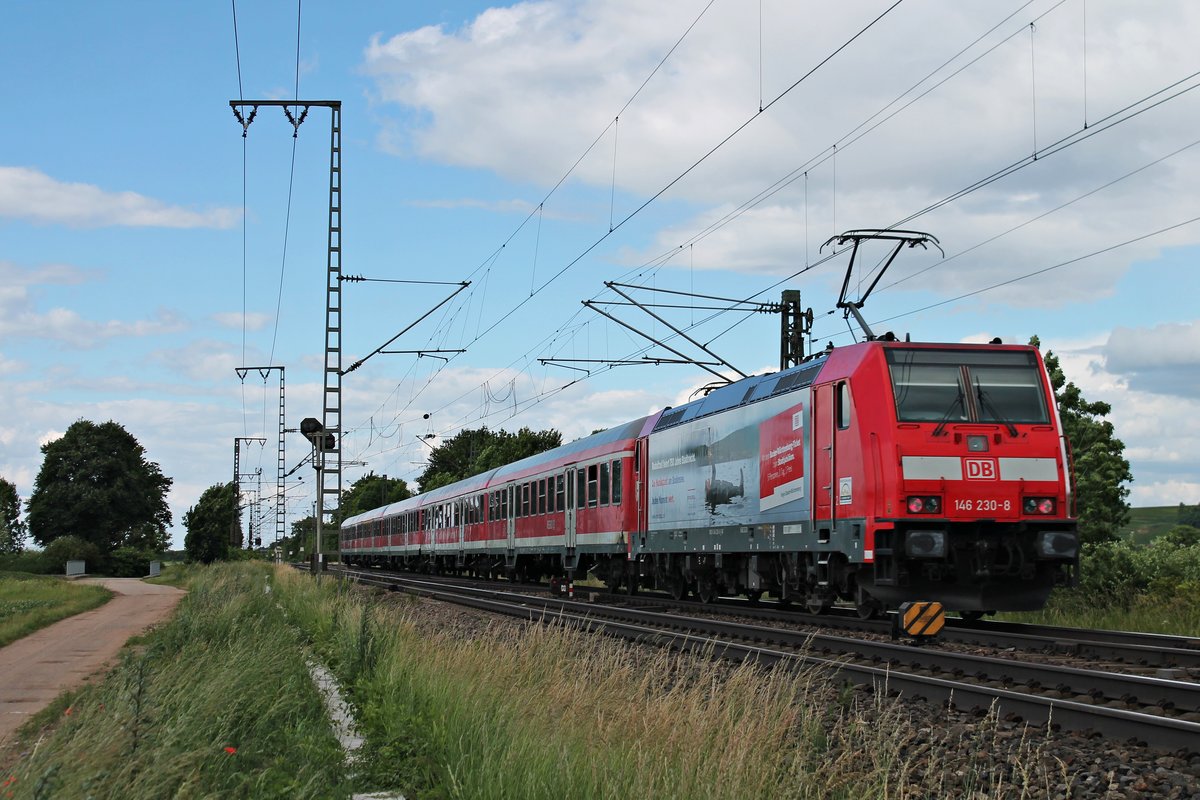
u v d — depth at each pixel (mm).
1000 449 16578
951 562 16562
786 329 31906
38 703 13352
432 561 55469
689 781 6742
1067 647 13594
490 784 7086
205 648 13805
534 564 40000
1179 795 6961
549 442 74062
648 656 13961
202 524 111500
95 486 96188
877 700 9727
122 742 7090
